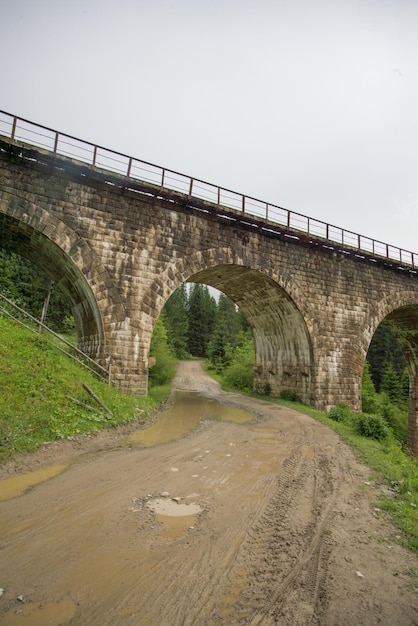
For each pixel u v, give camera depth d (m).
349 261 24.56
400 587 4.19
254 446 10.90
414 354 34.53
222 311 95.69
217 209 18.98
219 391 30.44
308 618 3.62
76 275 16.66
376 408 38.59
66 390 12.11
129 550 4.72
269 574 4.33
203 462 8.88
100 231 16.45
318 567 4.52
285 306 23.30
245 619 3.57
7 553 4.54
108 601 3.74
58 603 3.68
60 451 8.78
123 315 16.56
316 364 22.62
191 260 18.52
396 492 7.44
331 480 8.00
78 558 4.49
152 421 13.91
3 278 34.59
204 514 5.91
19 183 15.05
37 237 15.94
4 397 9.98
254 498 6.71
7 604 3.62
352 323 24.06
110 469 7.91
